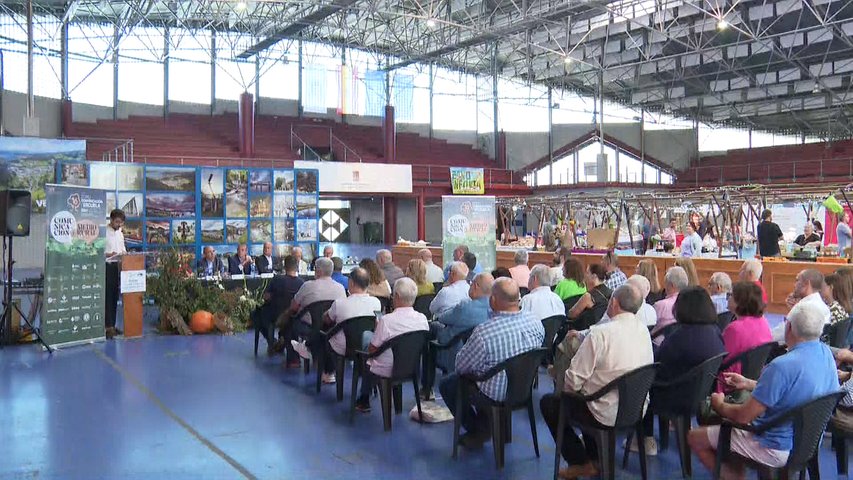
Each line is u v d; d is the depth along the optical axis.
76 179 13.22
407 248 20.00
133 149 24.84
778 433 3.34
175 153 25.58
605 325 3.98
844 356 4.23
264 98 30.28
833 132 39.31
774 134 40.59
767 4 22.09
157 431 5.08
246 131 26.52
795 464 3.32
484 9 25.03
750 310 4.47
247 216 14.77
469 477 4.21
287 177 15.20
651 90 33.59
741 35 24.98
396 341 5.05
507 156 35.09
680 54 25.36
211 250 11.51
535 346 4.50
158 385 6.44
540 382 6.54
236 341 8.77
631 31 26.45
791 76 28.66
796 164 33.34
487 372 4.31
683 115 37.25
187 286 9.59
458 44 25.84
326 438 4.95
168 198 14.02
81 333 8.39
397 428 5.19
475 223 11.10
